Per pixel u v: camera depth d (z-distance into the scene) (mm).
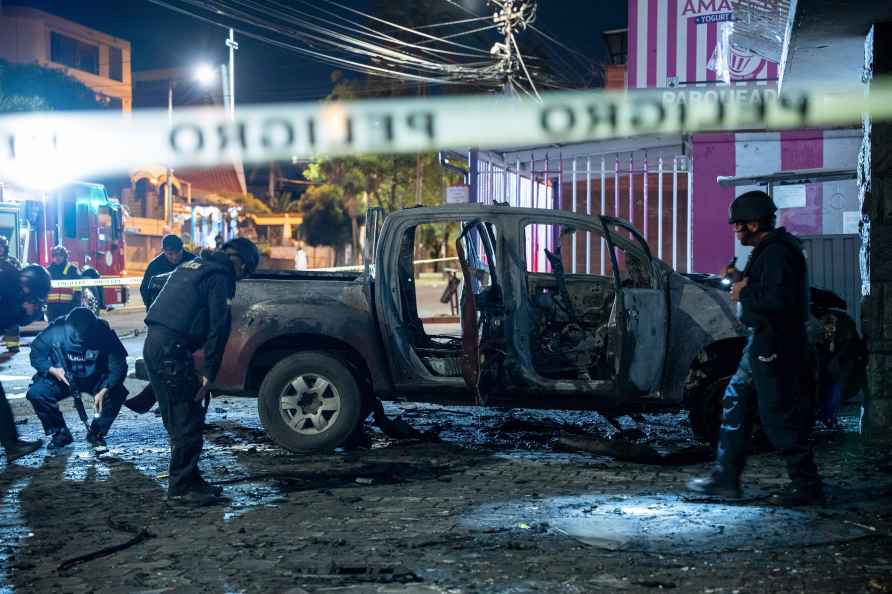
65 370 7598
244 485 6207
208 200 63219
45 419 7586
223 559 4555
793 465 5375
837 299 7758
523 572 4266
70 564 4508
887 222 7242
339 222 59750
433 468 6676
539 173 16672
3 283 7441
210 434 8250
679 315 7168
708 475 5727
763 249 5332
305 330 7359
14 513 5551
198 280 5816
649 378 7023
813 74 9281
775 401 5320
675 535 4816
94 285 17406
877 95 7281
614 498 5660
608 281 8438
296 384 7281
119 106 64312
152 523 5281
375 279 7461
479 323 7094
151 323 5754
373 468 6672
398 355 7383
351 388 7262
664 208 17531
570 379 7438
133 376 12430
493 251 8070
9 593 4113
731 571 4227
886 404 7270
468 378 6953
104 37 62812
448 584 4117
